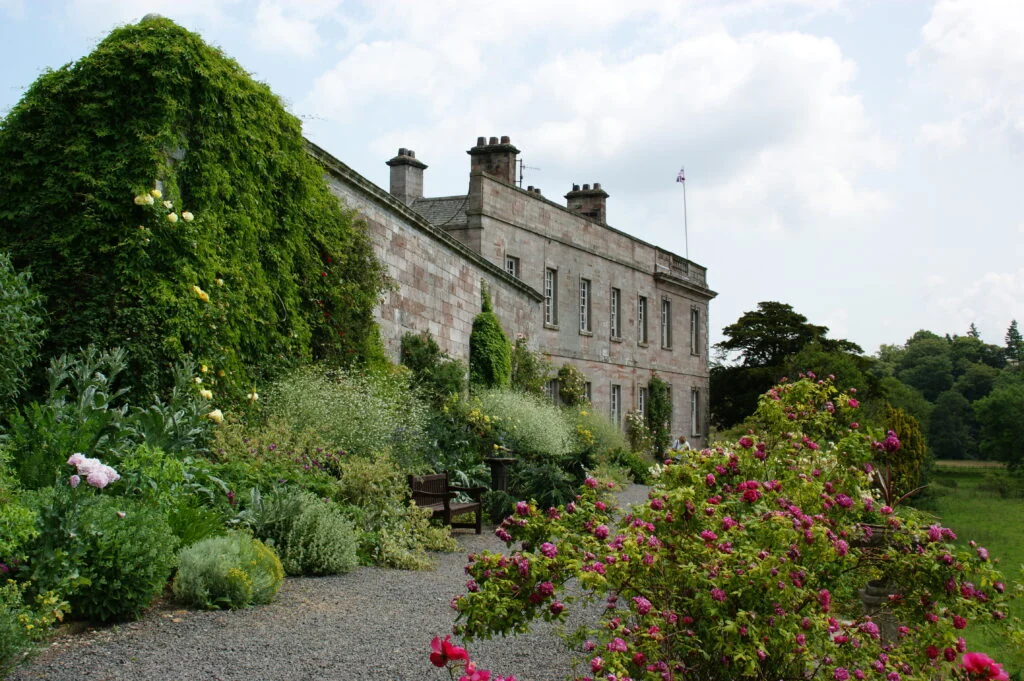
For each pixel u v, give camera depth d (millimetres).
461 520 13414
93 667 5254
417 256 18188
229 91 11156
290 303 12250
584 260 32750
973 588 4512
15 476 6719
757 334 55000
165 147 10281
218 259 10680
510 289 25906
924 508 21688
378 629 6488
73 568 5977
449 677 5348
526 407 18469
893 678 4078
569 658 5887
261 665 5453
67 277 9742
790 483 5133
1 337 8336
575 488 15328
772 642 3934
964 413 67500
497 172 29797
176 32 10617
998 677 3104
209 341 10305
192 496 7844
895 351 113750
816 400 6102
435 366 17688
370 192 15555
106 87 10289
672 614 3955
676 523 4309
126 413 9391
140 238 9820
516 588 4070
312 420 11148
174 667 5332
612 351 34656
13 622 5137
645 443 34469
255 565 7191
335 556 8562
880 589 5883
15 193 10211
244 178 11453
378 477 10336
